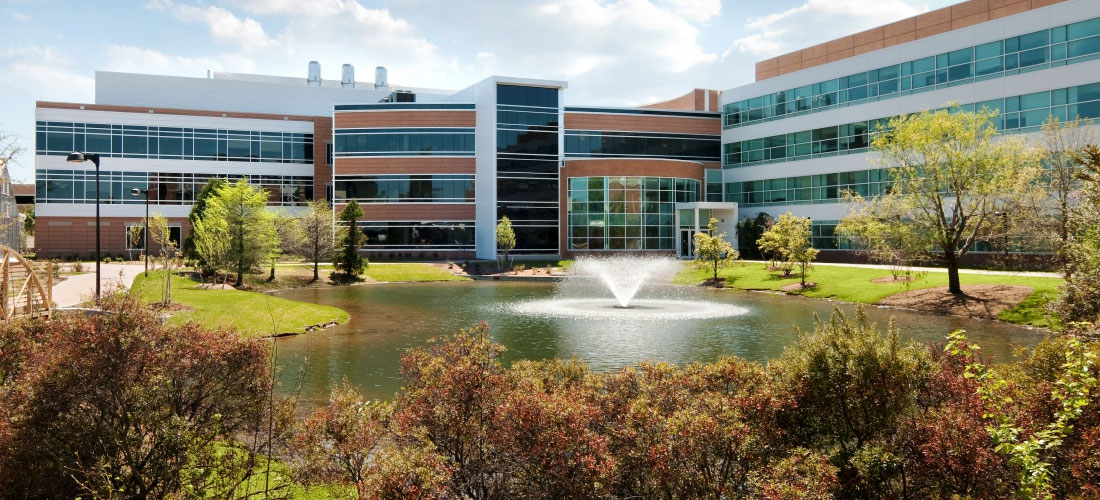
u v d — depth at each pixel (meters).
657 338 21.42
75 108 61.78
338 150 63.22
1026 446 6.11
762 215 59.12
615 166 60.62
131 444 7.22
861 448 7.36
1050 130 33.47
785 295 38.00
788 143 59.69
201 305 27.06
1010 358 18.16
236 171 67.38
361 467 7.62
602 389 8.89
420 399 7.84
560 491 6.63
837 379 7.65
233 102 72.69
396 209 63.09
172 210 64.94
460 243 63.50
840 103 54.81
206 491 7.44
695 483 6.61
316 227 48.34
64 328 7.72
